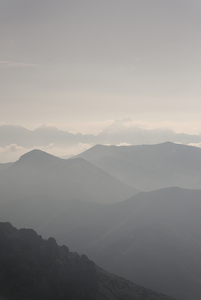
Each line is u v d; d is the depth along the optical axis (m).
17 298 95.56
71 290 109.12
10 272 100.75
